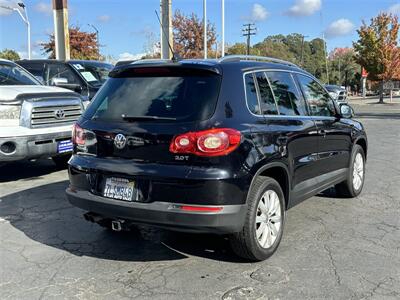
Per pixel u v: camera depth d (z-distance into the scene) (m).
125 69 4.52
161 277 4.08
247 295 3.73
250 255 4.27
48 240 5.01
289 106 4.98
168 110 4.07
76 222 5.61
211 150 3.82
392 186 7.55
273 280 4.00
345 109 6.19
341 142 6.10
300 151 4.91
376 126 17.62
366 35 41.72
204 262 4.41
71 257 4.54
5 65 8.81
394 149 11.55
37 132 7.28
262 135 4.24
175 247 4.81
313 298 3.68
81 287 3.89
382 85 42.94
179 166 3.87
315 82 5.86
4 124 7.06
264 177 4.33
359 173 6.88
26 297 3.71
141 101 4.27
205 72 4.17
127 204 3.99
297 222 5.63
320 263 4.37
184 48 41.09
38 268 4.28
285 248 4.75
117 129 4.20
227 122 3.95
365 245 4.85
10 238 5.06
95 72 11.42
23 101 7.23
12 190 7.12
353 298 3.69
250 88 4.41
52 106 7.57
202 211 3.79
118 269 4.26
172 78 4.27
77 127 4.58
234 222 3.93
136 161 4.05
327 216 5.88
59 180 7.82
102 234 5.21
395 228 5.41
